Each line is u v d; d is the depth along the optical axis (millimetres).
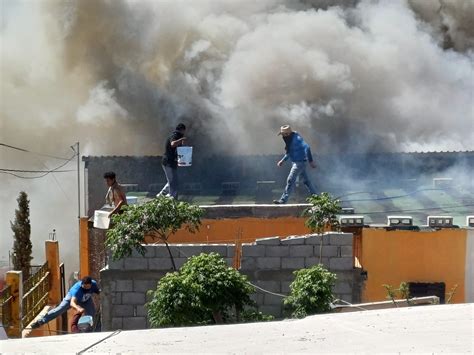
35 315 16094
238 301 11445
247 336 5688
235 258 13562
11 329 14531
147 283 13453
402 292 14492
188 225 13727
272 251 13523
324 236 13562
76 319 13617
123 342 5680
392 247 15992
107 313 13484
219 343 5527
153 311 11109
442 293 15930
